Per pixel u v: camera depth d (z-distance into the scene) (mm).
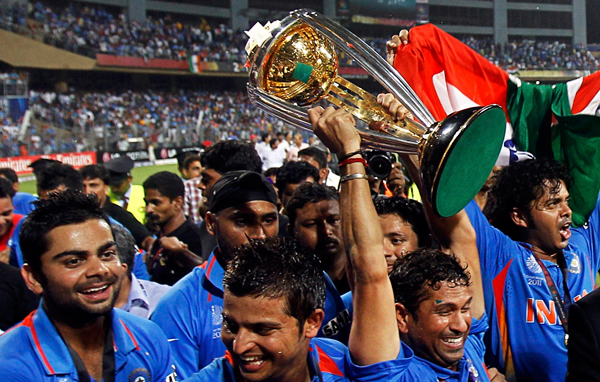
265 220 1876
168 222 3824
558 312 1948
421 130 1360
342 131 1334
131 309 2346
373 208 1345
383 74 1411
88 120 23828
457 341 1523
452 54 2230
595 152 2406
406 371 1461
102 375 1566
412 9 32750
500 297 1993
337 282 2168
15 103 22141
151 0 30734
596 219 2449
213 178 3209
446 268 1520
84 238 1466
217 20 33562
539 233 2023
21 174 18312
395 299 1562
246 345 1224
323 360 1444
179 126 24969
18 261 3271
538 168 2004
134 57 28125
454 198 1246
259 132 28234
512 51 33406
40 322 1513
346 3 32125
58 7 27875
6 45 25031
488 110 1190
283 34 1385
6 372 1424
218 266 1887
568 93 2475
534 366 1968
